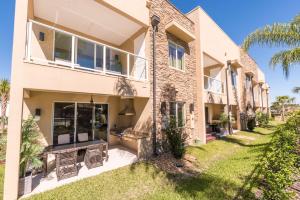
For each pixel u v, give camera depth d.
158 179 5.59
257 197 4.39
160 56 9.27
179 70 10.60
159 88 9.02
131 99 9.75
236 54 18.25
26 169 4.79
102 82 6.43
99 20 8.20
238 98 17.78
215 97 13.41
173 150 7.91
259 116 21.89
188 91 11.21
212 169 6.52
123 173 6.00
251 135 14.66
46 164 5.76
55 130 7.94
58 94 8.12
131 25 8.76
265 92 31.86
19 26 4.53
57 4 6.87
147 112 8.52
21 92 4.47
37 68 4.78
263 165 6.06
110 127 10.20
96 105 9.63
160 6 9.59
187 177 5.80
